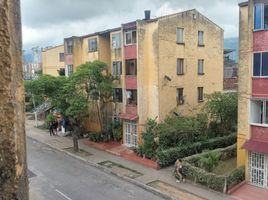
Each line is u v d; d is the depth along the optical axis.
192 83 29.98
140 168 23.77
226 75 40.47
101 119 32.72
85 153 28.30
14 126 2.00
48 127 38.75
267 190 18.75
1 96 1.94
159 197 18.83
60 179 21.94
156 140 25.58
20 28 2.09
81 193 19.48
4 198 1.95
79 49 36.41
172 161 24.06
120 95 31.25
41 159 27.00
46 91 28.84
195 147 25.28
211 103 28.12
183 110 29.25
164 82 27.64
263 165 19.05
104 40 33.88
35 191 19.67
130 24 28.56
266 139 19.16
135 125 29.05
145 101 28.31
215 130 28.66
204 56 30.81
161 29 27.02
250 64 19.50
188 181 20.52
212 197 18.23
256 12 19.00
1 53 1.92
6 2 1.92
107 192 19.62
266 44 18.70
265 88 18.95
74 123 29.11
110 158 26.62
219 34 31.98
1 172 1.95
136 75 28.58
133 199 18.55
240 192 18.66
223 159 23.81
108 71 33.12
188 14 29.03
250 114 19.73
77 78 28.94
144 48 27.91
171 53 27.98
